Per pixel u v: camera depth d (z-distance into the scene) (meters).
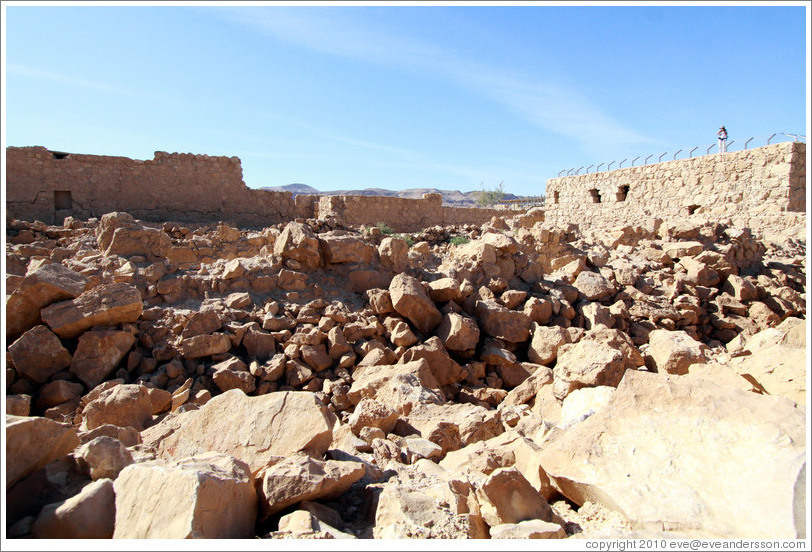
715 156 26.02
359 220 28.31
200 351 8.96
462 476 4.78
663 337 9.42
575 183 34.47
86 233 16.09
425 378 8.49
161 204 23.61
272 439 4.93
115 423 6.41
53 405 7.50
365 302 11.27
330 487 4.11
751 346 8.80
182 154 24.03
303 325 10.07
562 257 16.50
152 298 10.28
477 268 13.05
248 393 8.69
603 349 7.42
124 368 8.54
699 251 15.98
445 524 3.65
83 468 3.88
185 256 12.81
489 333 10.91
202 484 3.37
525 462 5.17
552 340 10.41
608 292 13.31
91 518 3.39
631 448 4.17
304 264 11.85
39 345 7.80
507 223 25.53
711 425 4.10
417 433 6.70
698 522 3.52
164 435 5.54
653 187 29.06
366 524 4.05
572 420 5.73
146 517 3.35
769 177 23.86
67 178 21.72
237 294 10.58
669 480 3.84
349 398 8.42
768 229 22.88
